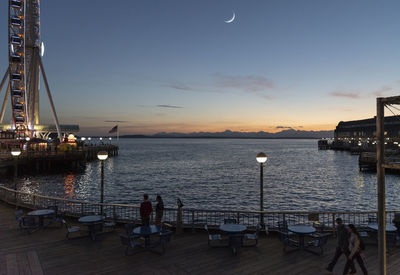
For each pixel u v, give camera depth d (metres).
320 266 8.37
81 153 64.81
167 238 9.40
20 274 7.82
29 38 74.62
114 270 8.09
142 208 10.54
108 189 41.81
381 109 5.26
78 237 10.66
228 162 86.88
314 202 33.03
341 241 7.73
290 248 9.68
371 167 61.94
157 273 7.93
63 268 8.20
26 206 14.98
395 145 94.81
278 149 187.62
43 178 52.38
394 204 32.19
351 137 155.62
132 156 112.56
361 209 29.72
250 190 40.75
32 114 77.19
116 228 11.77
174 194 38.12
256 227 11.02
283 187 43.16
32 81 76.44
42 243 10.17
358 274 7.89
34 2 73.38
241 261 8.70
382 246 5.45
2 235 11.01
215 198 35.56
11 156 54.50
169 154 127.50
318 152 144.75
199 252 9.37
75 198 35.62
